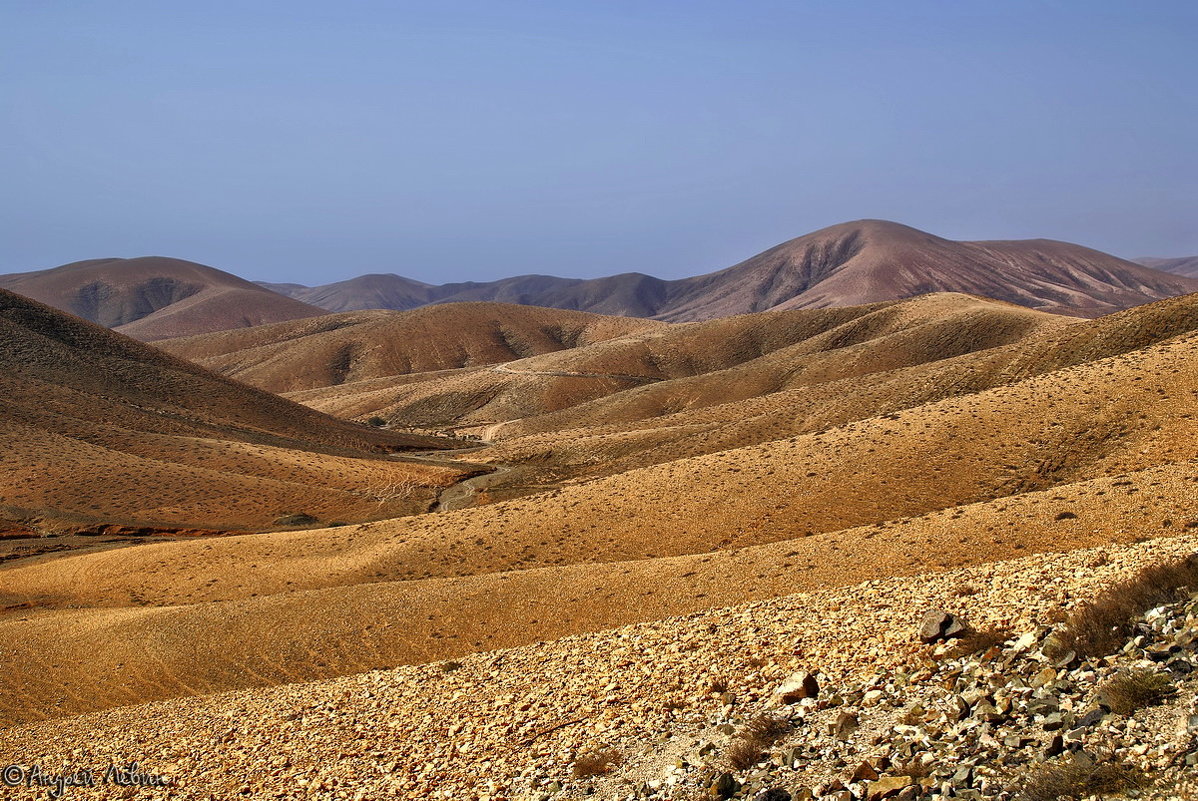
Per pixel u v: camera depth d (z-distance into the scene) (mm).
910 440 59062
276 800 17688
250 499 88812
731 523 52438
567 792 14320
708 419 127188
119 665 40094
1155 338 91500
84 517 78125
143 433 106688
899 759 11328
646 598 38688
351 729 21359
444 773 16734
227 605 45406
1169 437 50219
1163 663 11086
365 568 54281
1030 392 62844
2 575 62219
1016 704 11648
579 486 65188
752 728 14070
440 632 39062
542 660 23422
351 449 132750
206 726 25516
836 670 15867
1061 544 34656
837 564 38062
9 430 94500
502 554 53312
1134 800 8750
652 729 15805
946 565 35531
